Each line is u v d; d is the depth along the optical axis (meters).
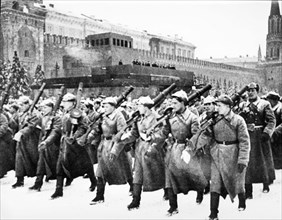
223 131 5.43
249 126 6.88
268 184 7.21
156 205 6.43
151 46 55.56
